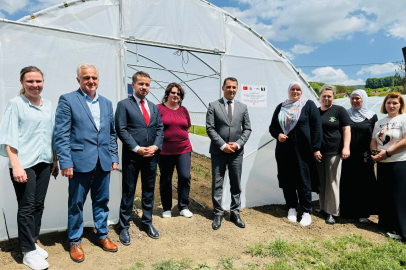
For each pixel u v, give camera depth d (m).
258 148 4.65
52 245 3.10
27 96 2.62
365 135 3.88
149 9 3.71
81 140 2.68
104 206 3.00
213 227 3.68
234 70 4.40
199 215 4.17
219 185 3.76
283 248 3.12
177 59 5.86
